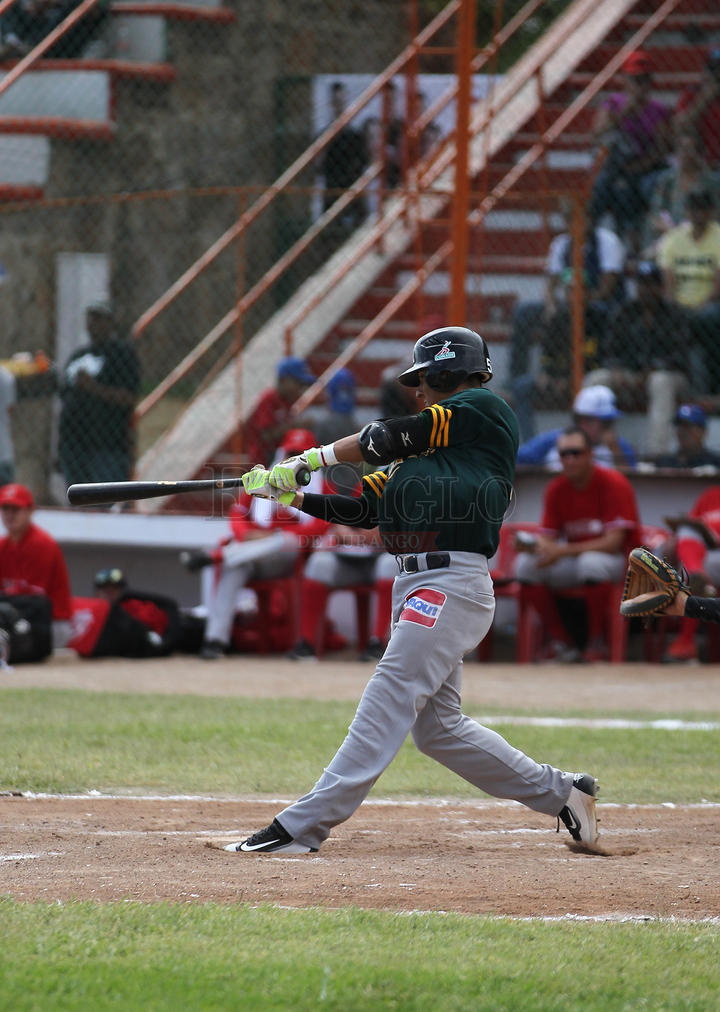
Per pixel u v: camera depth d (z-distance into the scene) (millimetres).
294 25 63875
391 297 54625
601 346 46438
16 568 38812
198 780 21391
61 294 57656
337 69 65125
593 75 59438
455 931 12312
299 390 44156
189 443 48656
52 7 55531
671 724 27969
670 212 48000
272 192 46969
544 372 46594
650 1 62469
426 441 15445
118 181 58906
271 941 11859
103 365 44281
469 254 53000
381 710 15570
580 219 46344
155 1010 10141
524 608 39531
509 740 25406
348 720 27516
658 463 43344
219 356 60125
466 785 22000
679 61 57844
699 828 18328
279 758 23406
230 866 15133
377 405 50906
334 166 57344
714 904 13820
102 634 39438
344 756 15656
